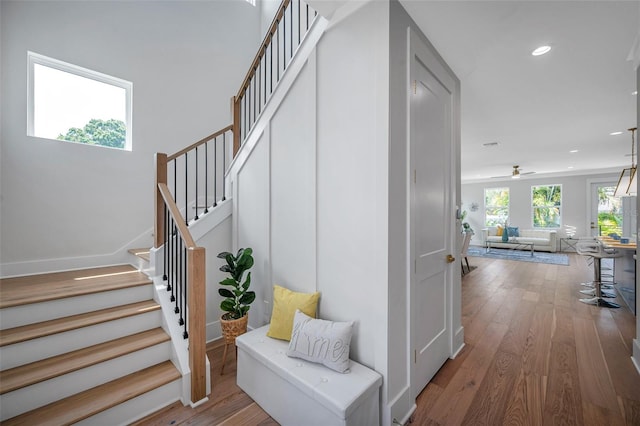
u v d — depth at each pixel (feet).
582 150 18.06
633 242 14.25
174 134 11.99
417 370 6.19
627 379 6.72
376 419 5.11
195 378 6.14
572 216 27.20
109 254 10.28
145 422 5.65
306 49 7.05
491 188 32.24
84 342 6.40
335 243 6.29
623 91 9.86
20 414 5.14
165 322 7.25
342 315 6.15
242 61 14.55
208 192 13.12
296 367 5.50
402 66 5.62
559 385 6.54
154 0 11.48
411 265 5.87
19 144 8.59
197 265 6.18
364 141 5.67
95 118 10.16
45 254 9.09
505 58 7.88
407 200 5.78
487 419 5.55
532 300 12.81
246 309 7.89
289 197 7.59
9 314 6.09
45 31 8.98
